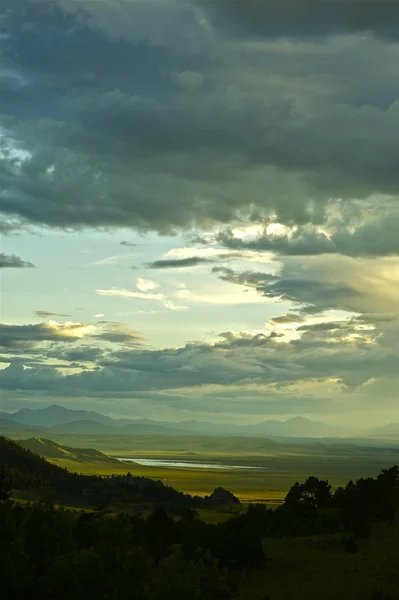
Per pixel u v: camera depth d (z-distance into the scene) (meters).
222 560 99.69
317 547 110.56
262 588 91.12
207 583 62.28
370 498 133.12
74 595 38.94
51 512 43.69
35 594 38.72
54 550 41.97
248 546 99.62
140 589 40.78
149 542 98.31
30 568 39.00
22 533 40.62
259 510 136.12
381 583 90.88
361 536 116.38
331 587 89.94
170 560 50.88
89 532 52.41
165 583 46.00
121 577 39.97
